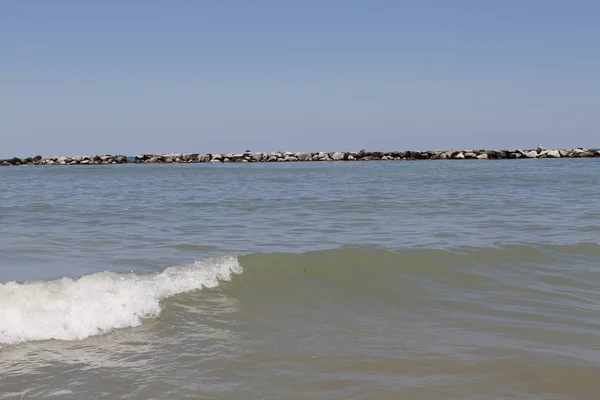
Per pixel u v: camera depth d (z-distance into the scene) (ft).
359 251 31.81
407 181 111.24
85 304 21.08
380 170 165.78
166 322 21.25
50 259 31.91
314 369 17.30
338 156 271.69
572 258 32.86
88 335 19.80
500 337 20.17
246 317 22.13
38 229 44.27
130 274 26.66
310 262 29.71
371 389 15.97
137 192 86.53
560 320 22.17
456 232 42.57
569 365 17.70
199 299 24.07
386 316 22.57
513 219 50.57
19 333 19.22
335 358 18.16
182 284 25.14
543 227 45.29
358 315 22.67
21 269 29.27
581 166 178.40
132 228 45.14
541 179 113.09
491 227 45.39
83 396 15.42
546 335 20.42
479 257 32.45
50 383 16.15
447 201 68.59
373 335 20.31
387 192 83.56
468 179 115.65
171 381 16.38
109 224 47.55
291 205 64.39
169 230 44.11
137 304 22.13
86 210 59.00
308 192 84.69
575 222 48.39
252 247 36.29
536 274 29.50
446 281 27.94
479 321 22.00
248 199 72.59
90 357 18.02
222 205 64.69
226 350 18.74
